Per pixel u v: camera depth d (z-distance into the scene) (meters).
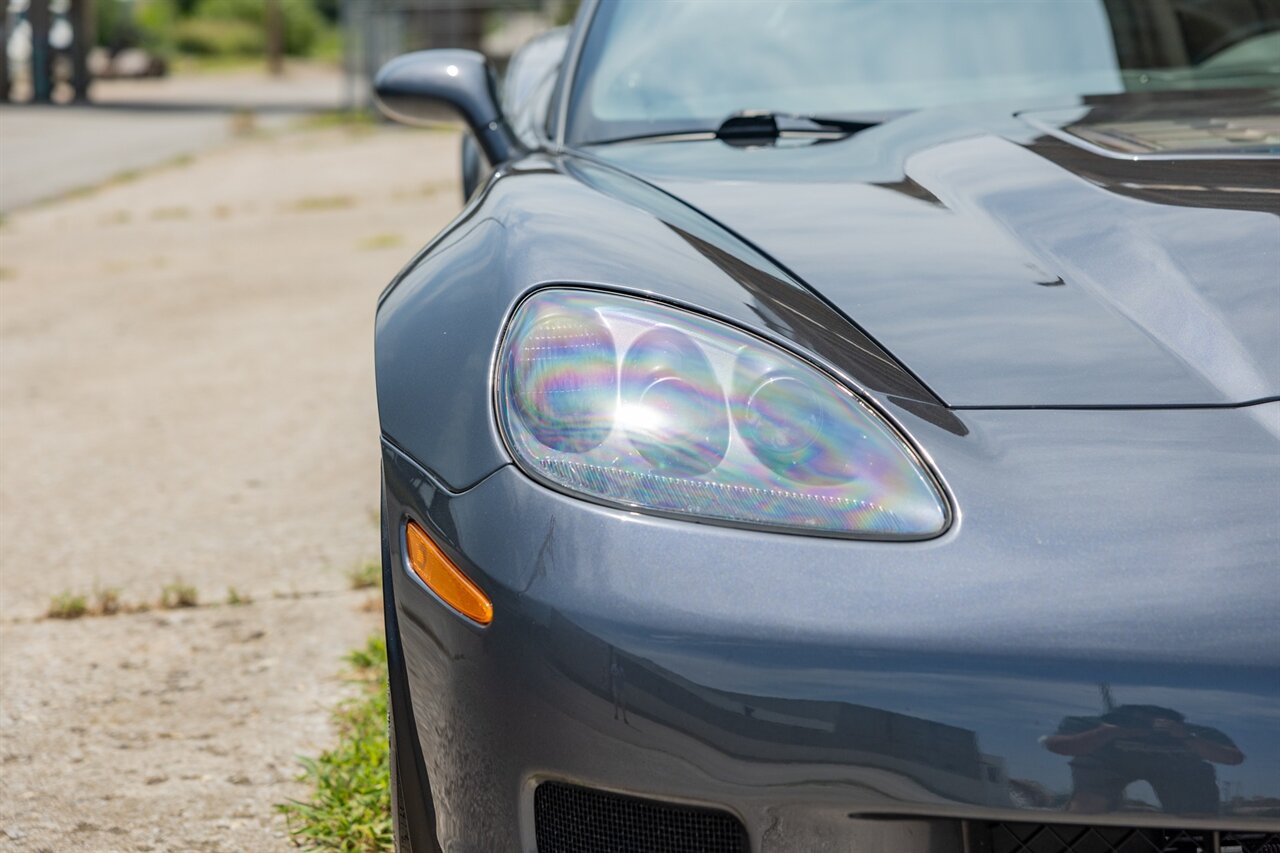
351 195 10.62
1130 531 1.03
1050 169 1.53
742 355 1.19
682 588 1.04
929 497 1.07
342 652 2.34
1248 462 1.07
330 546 2.84
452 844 1.15
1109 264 1.31
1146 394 1.14
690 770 1.02
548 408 1.16
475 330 1.27
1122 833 1.05
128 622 2.48
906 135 1.81
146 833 1.80
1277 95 1.92
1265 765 0.96
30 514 3.07
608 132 2.07
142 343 4.99
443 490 1.16
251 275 6.65
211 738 2.05
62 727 2.09
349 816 1.80
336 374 4.43
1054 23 2.20
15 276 6.77
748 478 1.10
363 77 21.59
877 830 1.01
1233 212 1.37
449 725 1.14
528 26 20.64
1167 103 1.90
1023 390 1.16
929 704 0.99
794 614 1.02
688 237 1.40
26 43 28.44
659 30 2.25
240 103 27.66
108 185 11.98
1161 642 0.98
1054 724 0.98
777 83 2.12
